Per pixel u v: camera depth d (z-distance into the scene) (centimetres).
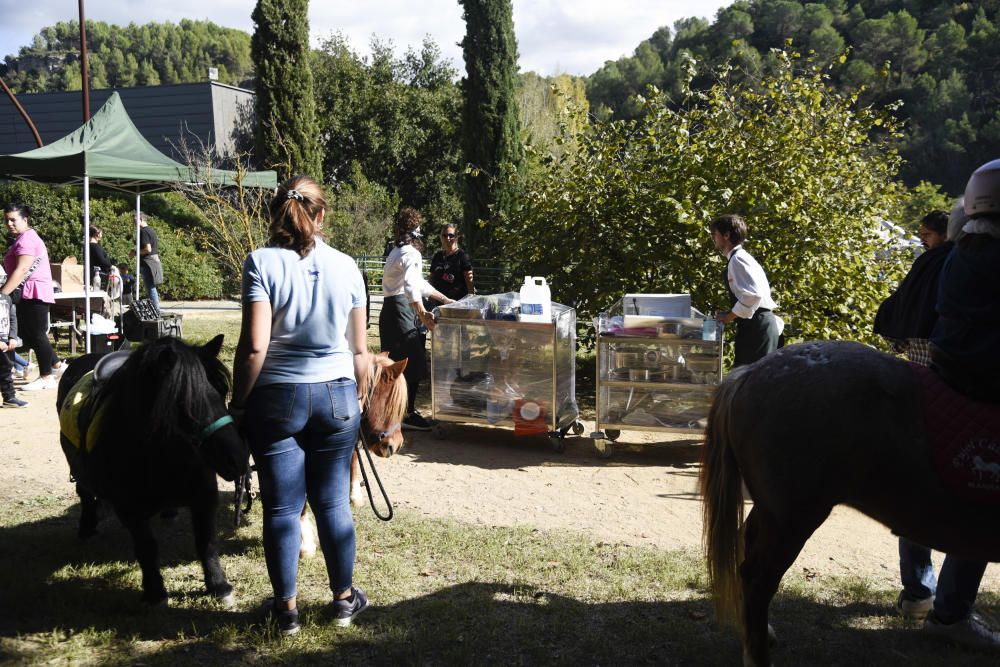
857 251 863
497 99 1761
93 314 1069
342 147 2941
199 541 350
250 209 1519
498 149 1761
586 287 898
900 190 917
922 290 315
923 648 328
